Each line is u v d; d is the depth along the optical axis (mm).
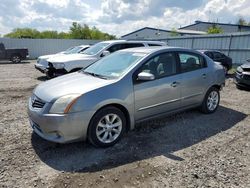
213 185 2828
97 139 3607
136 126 4625
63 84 3814
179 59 4711
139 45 9391
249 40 16031
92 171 3082
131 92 3875
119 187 2773
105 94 3582
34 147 3684
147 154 3551
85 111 3406
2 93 7410
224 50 17906
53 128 3320
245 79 8297
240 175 3041
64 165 3207
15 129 4379
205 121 5012
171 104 4547
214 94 5559
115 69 4211
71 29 46062
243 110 5895
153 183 2855
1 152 3500
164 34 41688
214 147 3818
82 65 8453
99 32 48219
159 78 4285
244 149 3768
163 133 4332
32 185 2771
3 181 2828
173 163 3311
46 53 26953
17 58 20266
